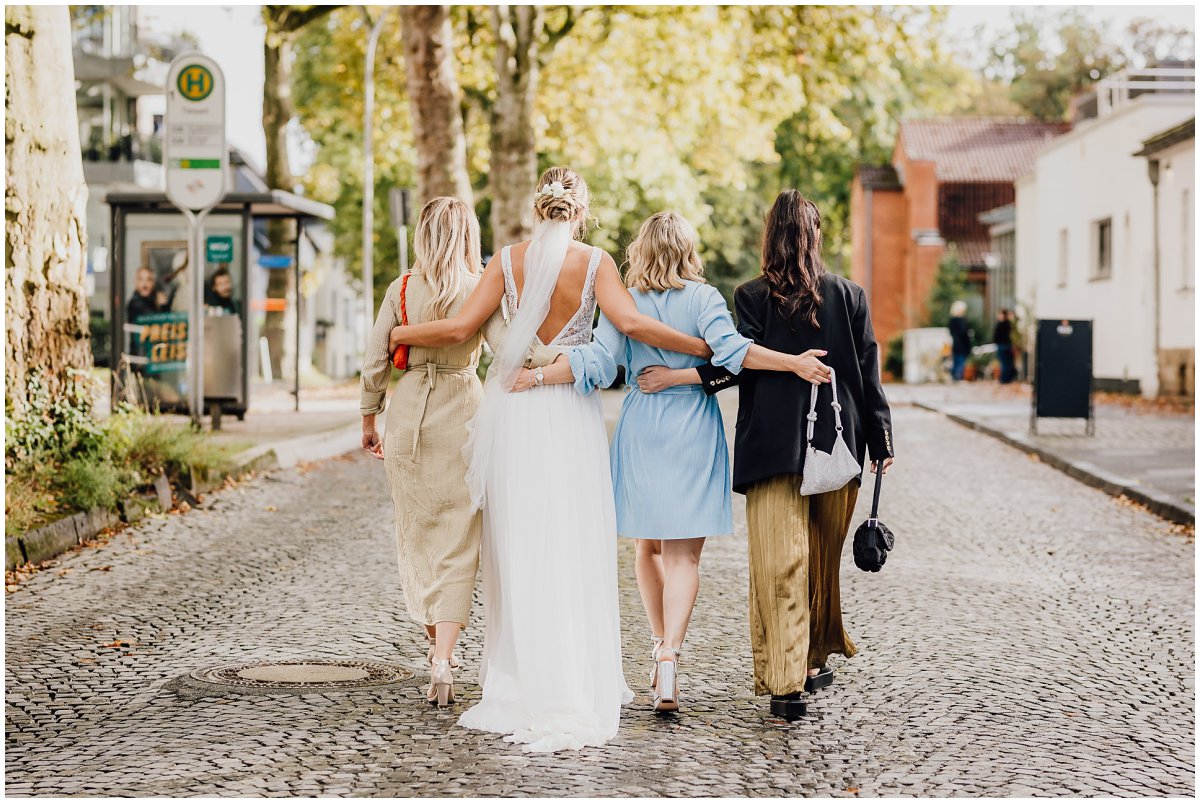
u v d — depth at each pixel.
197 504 12.05
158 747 5.27
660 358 6.00
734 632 7.46
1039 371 18.92
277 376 34.56
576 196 5.95
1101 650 7.26
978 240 52.94
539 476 5.68
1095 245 32.31
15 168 11.66
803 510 5.86
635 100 30.73
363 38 33.94
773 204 6.00
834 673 6.57
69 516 10.05
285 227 34.12
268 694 6.11
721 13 28.55
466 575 5.99
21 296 11.53
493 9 27.81
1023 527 11.64
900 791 4.81
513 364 5.81
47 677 6.41
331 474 14.88
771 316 5.89
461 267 6.10
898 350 42.69
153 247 18.05
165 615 7.81
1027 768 5.12
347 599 8.30
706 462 5.95
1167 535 11.35
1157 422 21.23
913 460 16.80
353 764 5.05
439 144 25.00
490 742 5.36
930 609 8.21
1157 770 5.15
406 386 6.11
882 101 52.34
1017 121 55.41
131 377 16.47
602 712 5.58
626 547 10.64
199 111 15.47
